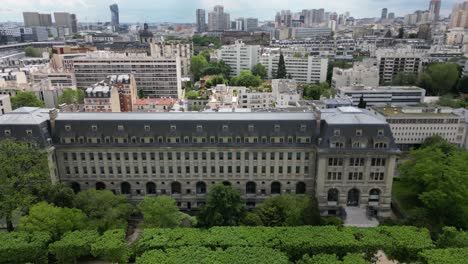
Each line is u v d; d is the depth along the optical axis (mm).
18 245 109438
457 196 137375
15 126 148875
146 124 156625
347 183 154500
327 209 157125
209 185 162625
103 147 156125
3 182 130875
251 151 156625
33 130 149250
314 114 162250
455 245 112875
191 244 112188
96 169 160000
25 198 128500
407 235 116188
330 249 111438
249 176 160625
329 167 152750
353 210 155250
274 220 131875
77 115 162625
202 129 156375
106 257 110250
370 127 150250
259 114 164500
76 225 123750
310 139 155750
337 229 121375
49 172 150750
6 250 108438
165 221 130250
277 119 157750
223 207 129750
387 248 111062
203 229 121438
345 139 149500
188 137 156000
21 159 134000
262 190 162875
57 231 120188
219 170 160125
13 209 128375
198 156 158000
